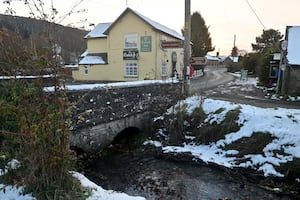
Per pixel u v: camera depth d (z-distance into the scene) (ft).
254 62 104.06
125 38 72.23
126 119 32.60
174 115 34.81
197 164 27.35
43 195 12.37
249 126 29.58
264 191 21.83
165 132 34.65
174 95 40.29
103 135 29.01
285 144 26.05
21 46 11.56
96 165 27.48
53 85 12.59
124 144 34.35
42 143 12.19
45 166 12.59
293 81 48.78
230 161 27.14
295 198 20.70
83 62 79.30
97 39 81.25
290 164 24.06
